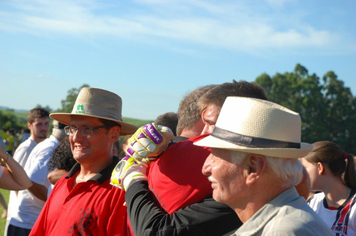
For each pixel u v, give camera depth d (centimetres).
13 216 466
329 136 5669
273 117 164
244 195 167
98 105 290
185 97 243
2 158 394
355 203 317
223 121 173
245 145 163
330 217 330
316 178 335
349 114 6147
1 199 668
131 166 216
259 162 163
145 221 189
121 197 272
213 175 172
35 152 480
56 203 294
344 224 317
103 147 291
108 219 272
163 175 200
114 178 219
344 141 5981
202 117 217
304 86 5947
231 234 177
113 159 304
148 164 220
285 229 151
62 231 279
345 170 328
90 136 287
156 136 211
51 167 407
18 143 1644
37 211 459
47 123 586
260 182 164
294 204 162
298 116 170
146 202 197
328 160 329
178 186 192
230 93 214
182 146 205
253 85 223
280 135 163
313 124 5716
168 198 194
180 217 182
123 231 236
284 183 165
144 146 211
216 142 169
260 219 161
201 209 183
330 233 161
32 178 445
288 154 161
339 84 6306
